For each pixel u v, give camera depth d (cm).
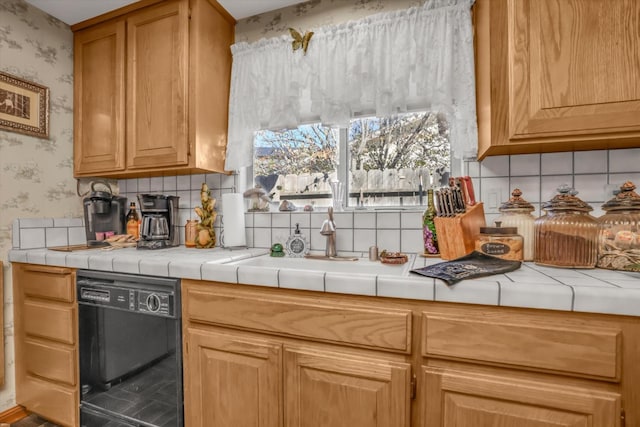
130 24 168
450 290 85
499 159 136
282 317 103
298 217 167
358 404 94
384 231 151
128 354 130
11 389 160
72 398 142
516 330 80
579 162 125
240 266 109
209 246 175
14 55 162
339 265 140
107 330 135
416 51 137
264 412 105
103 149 178
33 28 169
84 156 184
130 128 168
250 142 173
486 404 83
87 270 139
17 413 160
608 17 94
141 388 126
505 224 120
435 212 136
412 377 90
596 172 123
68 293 142
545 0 100
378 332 92
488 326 82
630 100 92
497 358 81
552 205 104
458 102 132
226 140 176
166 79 160
